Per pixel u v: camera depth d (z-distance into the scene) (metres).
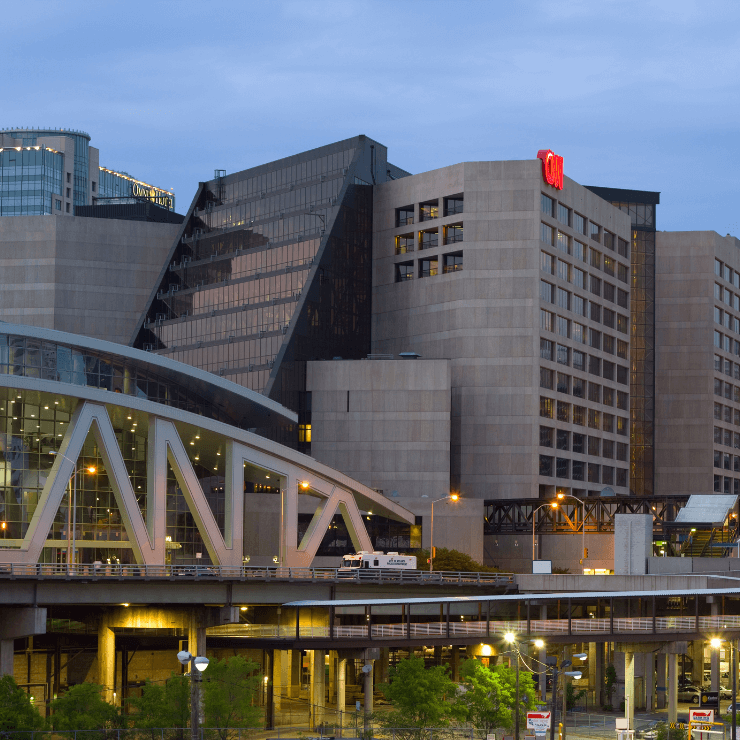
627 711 93.38
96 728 70.25
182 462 115.62
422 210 176.25
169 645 107.50
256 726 74.56
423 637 92.06
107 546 120.38
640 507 143.62
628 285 195.62
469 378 167.25
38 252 188.38
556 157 172.38
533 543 144.12
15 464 115.56
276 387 162.62
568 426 174.12
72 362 126.56
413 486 161.88
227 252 184.50
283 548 123.00
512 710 77.38
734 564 120.50
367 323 178.38
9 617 89.69
